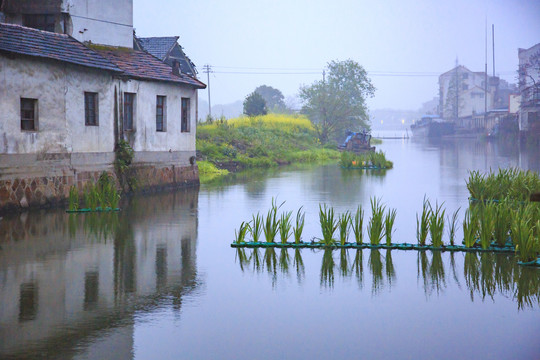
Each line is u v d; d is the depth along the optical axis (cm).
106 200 1897
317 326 770
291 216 1678
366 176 3078
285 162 4338
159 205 1900
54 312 810
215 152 3800
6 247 1227
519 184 1981
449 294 920
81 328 750
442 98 13862
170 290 925
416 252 1223
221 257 1163
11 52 1620
